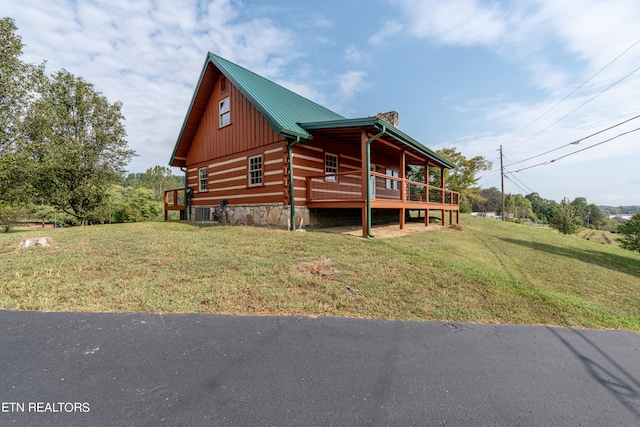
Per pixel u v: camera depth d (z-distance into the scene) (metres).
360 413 1.78
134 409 1.75
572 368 2.46
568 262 8.12
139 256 5.37
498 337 3.00
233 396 1.89
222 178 12.00
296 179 9.39
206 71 11.77
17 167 11.98
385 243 7.16
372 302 3.71
